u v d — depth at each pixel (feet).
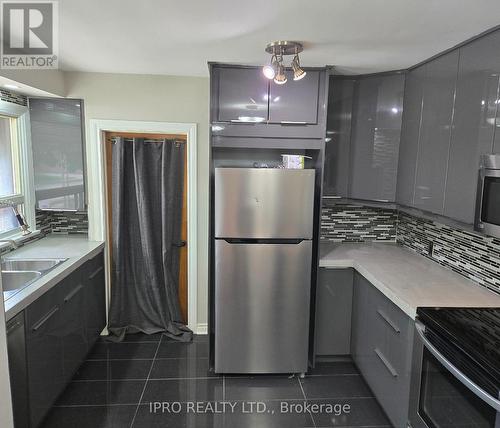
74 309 8.50
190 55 7.86
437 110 7.41
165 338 11.16
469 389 4.91
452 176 6.86
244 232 8.63
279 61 7.31
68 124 10.07
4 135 9.32
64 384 7.98
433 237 9.28
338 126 9.46
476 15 5.42
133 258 11.24
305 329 9.12
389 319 7.36
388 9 5.27
